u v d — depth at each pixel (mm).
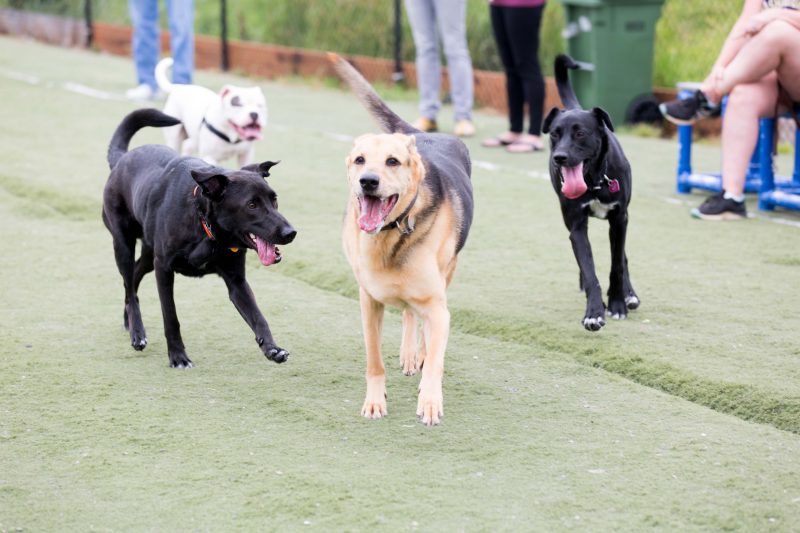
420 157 4555
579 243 5824
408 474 4074
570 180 5652
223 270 5219
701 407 4754
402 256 4527
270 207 4957
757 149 9078
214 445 4340
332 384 5062
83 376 5113
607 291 6207
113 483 4000
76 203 8516
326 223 8062
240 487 3963
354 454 4266
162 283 5242
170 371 5223
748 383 4883
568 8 12172
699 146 11398
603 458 4207
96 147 10820
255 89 8211
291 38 17438
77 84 15172
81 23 20516
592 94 12156
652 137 11859
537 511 3768
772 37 7859
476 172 9938
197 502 3850
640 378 5133
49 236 7758
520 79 11086
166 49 18641
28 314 6055
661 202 8789
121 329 5852
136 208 5383
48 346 5535
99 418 4613
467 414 4688
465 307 6086
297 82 16219
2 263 7059
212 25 19109
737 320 5832
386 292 4598
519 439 4406
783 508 3770
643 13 11875
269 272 6969
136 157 5594
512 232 7801
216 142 8219
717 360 5219
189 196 5090
